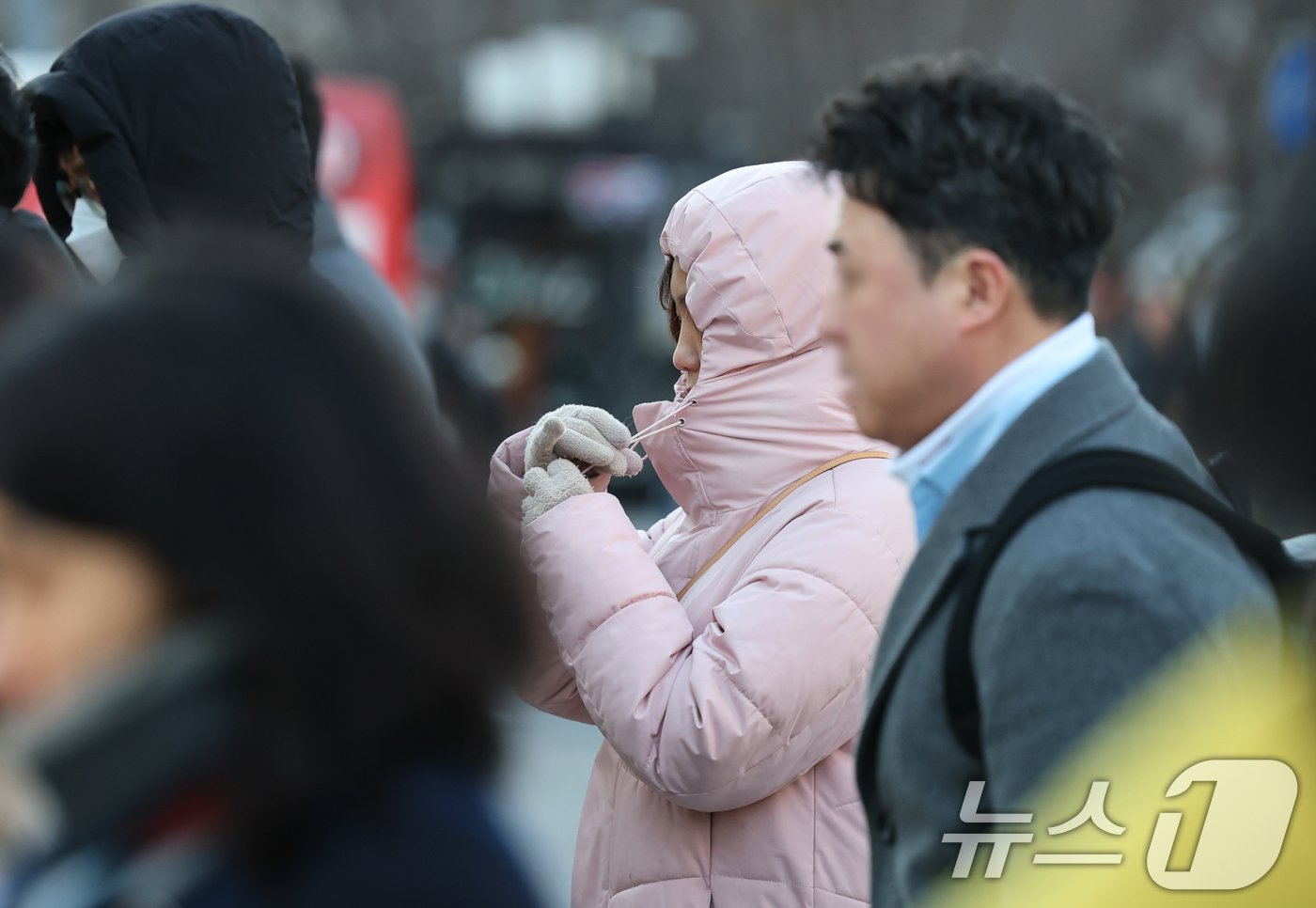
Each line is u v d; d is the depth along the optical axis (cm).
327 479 370
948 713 583
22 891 370
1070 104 611
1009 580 566
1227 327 674
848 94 629
